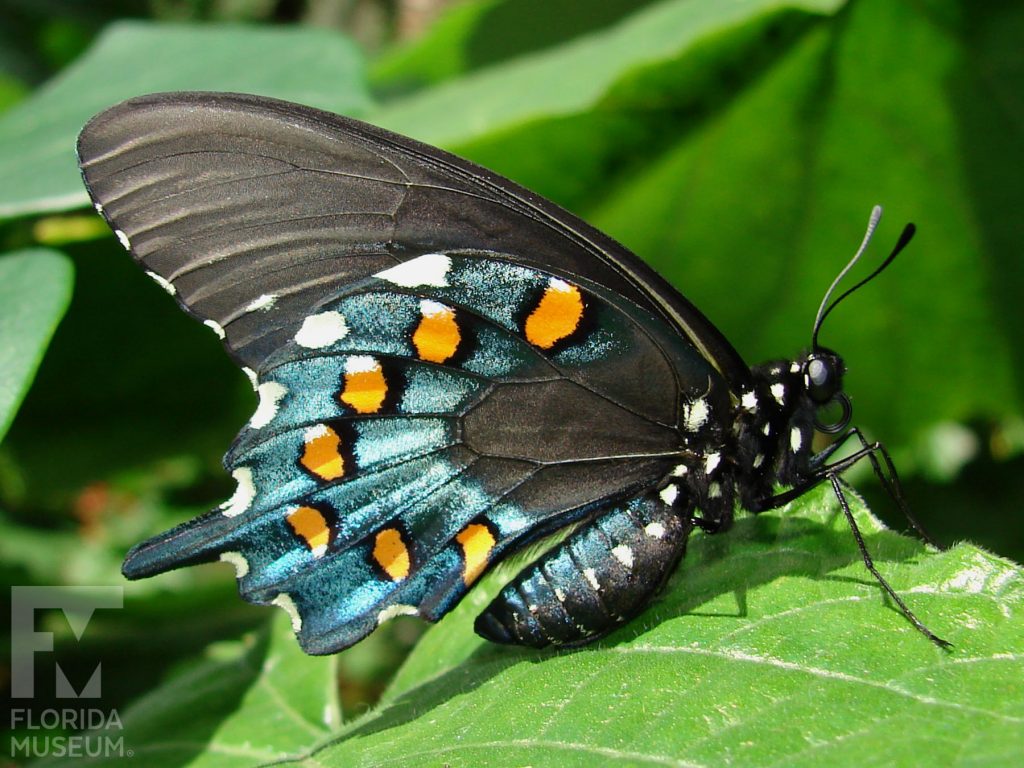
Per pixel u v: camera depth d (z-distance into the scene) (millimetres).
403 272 173
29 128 227
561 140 211
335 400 173
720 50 203
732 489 174
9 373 182
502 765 160
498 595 173
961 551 165
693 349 175
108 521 283
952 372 240
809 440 177
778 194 223
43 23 335
